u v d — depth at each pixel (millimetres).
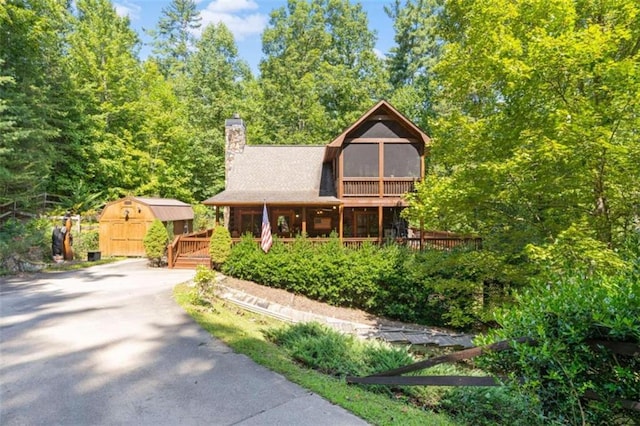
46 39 20172
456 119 8906
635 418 2576
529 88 6664
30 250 15883
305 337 6207
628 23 6531
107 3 30281
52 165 20859
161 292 10086
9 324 6945
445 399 4027
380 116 17500
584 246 6074
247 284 13594
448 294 11109
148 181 27781
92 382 4477
